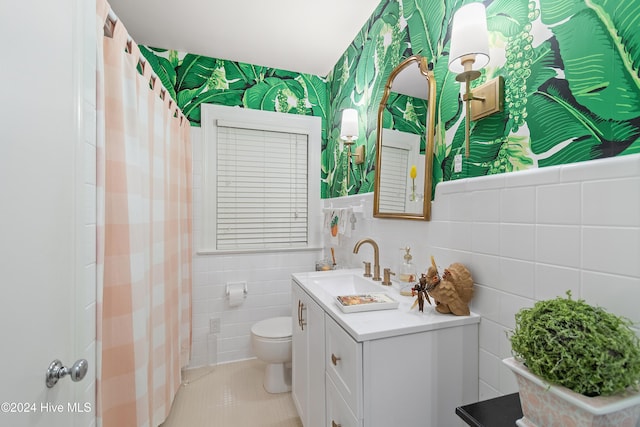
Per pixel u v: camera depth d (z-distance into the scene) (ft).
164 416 4.96
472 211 3.44
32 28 1.90
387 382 3.00
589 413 1.50
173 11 5.86
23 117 1.81
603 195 2.23
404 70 4.81
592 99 2.32
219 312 7.69
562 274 2.50
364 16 6.09
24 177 1.82
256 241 8.14
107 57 3.34
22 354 1.80
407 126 4.66
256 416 5.62
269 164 8.22
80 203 2.53
